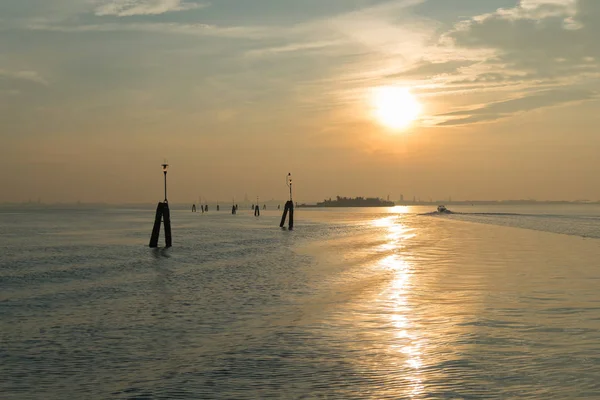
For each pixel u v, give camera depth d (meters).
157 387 11.70
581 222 103.44
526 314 18.67
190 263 37.44
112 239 64.69
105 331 17.00
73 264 37.12
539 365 12.73
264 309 20.34
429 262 36.19
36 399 11.08
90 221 133.25
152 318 18.91
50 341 15.79
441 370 12.52
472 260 37.03
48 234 76.19
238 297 23.12
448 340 15.27
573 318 17.94
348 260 38.28
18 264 37.19
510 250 44.75
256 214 193.00
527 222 107.06
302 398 10.90
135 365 13.35
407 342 15.14
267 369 12.87
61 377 12.48
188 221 131.88
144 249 49.88
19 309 20.86
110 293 24.59
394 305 20.77
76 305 21.62
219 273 31.64
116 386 11.80
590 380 11.57
